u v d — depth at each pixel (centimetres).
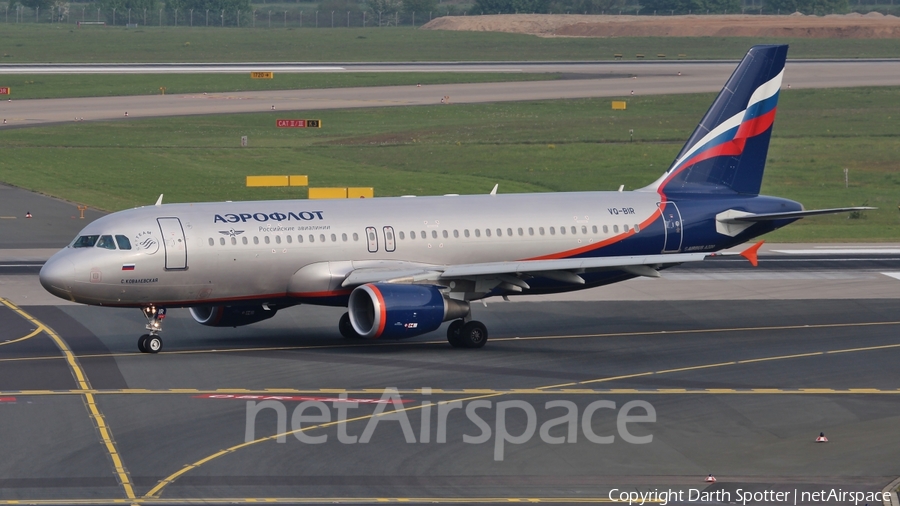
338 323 19175
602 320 19588
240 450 11606
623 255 19238
